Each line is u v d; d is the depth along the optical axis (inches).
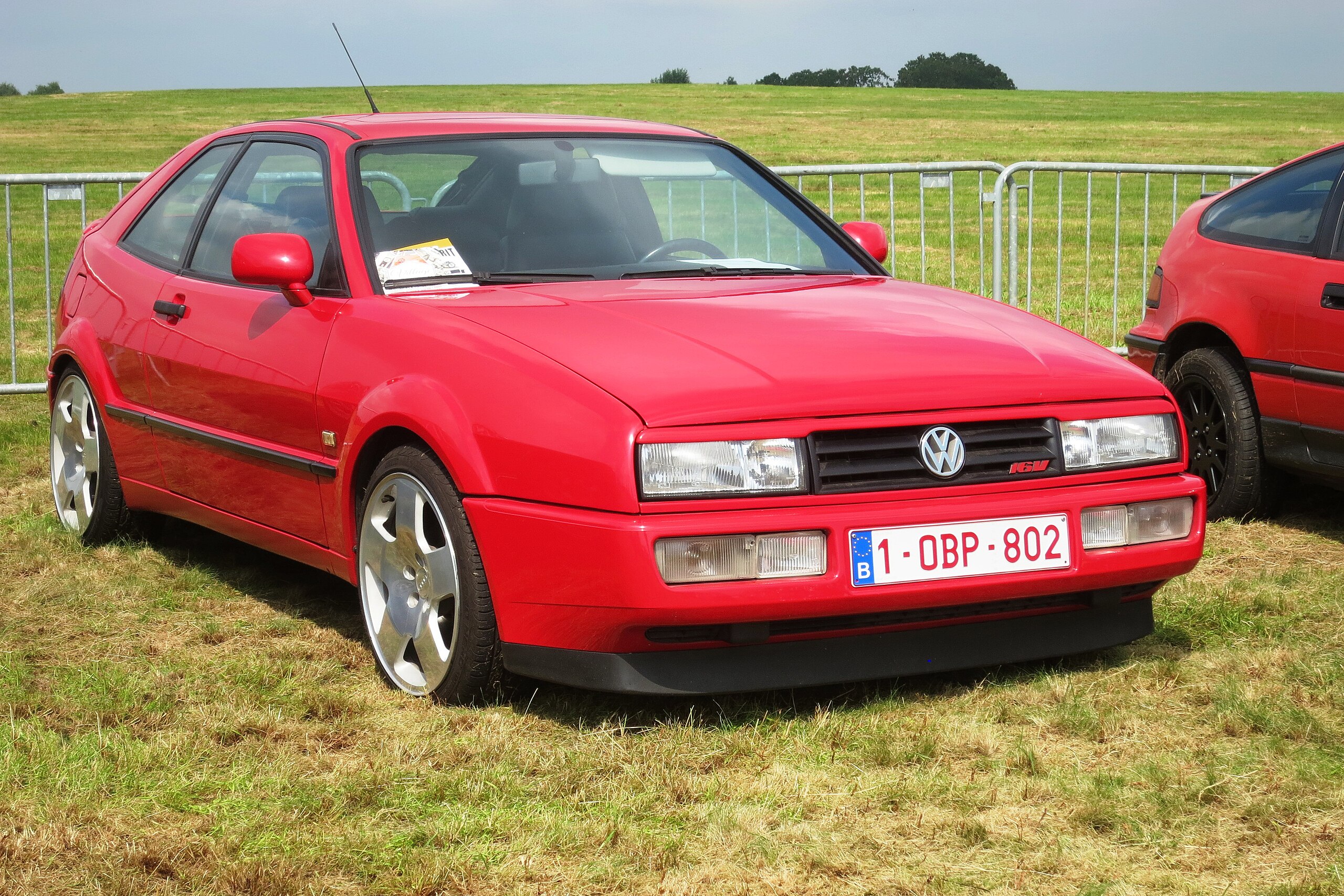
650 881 103.4
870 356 134.3
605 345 134.1
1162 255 235.9
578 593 124.6
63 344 209.3
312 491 157.9
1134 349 236.2
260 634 167.6
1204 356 219.5
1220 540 206.4
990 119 2106.3
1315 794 115.8
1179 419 142.0
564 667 128.9
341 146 170.2
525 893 101.9
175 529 220.4
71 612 176.9
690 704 138.0
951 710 135.7
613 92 2851.9
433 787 119.0
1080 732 130.1
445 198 166.7
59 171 1218.6
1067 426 134.7
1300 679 144.3
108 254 210.5
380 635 148.9
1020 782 118.9
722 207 180.5
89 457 208.8
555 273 160.4
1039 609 136.8
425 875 103.3
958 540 128.2
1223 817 112.3
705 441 122.6
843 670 131.2
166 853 107.2
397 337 145.0
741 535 122.3
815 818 113.1
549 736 131.3
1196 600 171.6
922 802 115.6
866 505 126.3
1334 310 193.6
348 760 127.4
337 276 159.5
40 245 700.7
